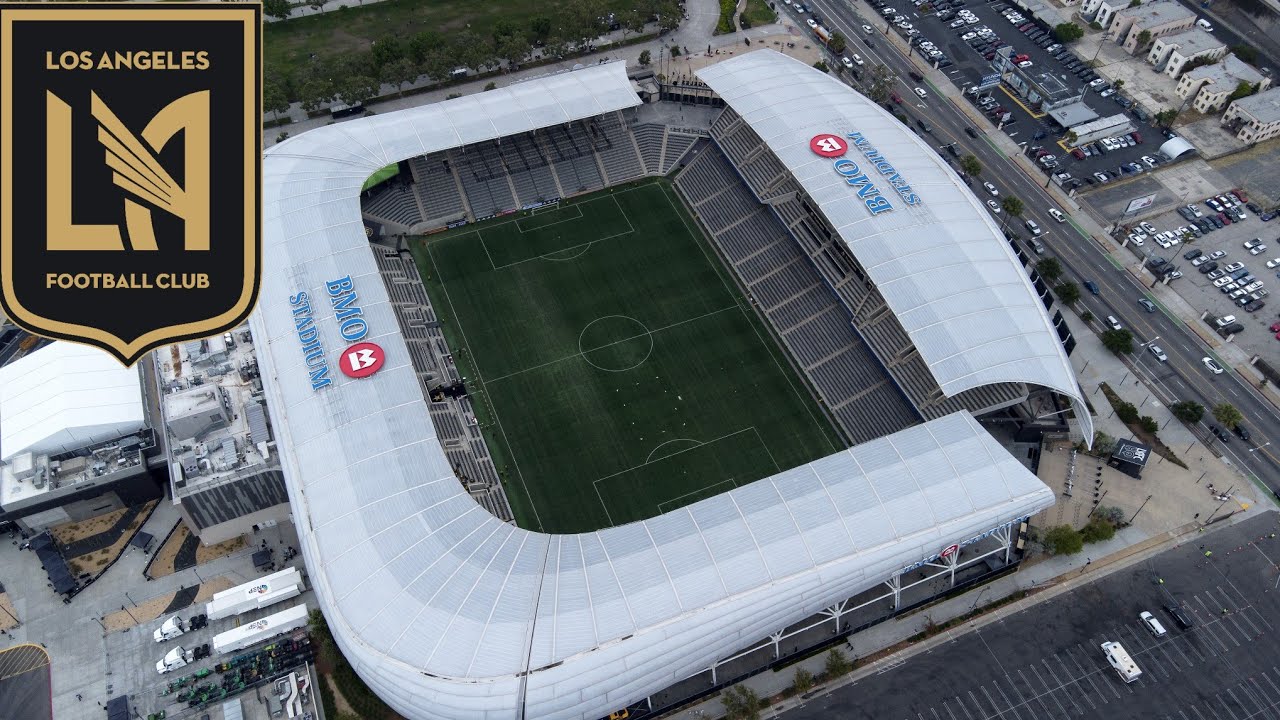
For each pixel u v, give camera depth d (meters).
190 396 142.00
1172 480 148.50
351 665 117.06
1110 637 130.00
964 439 134.12
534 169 193.88
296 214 163.25
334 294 149.88
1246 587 135.62
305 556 124.06
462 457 147.62
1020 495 129.00
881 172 168.75
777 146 174.00
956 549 129.38
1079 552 138.50
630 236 185.75
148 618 132.50
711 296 174.75
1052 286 176.75
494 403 158.00
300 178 170.38
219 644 126.50
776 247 177.62
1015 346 143.62
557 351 165.75
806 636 129.25
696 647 115.12
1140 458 147.00
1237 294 176.12
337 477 128.50
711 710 123.19
